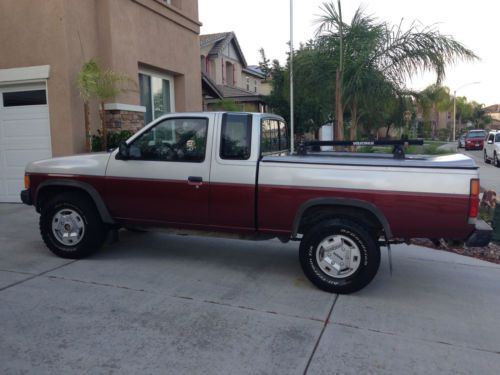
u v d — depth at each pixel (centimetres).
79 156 602
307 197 500
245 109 2116
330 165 495
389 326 425
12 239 697
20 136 957
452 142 5878
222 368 344
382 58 1139
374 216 495
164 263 596
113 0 984
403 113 1312
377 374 344
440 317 449
